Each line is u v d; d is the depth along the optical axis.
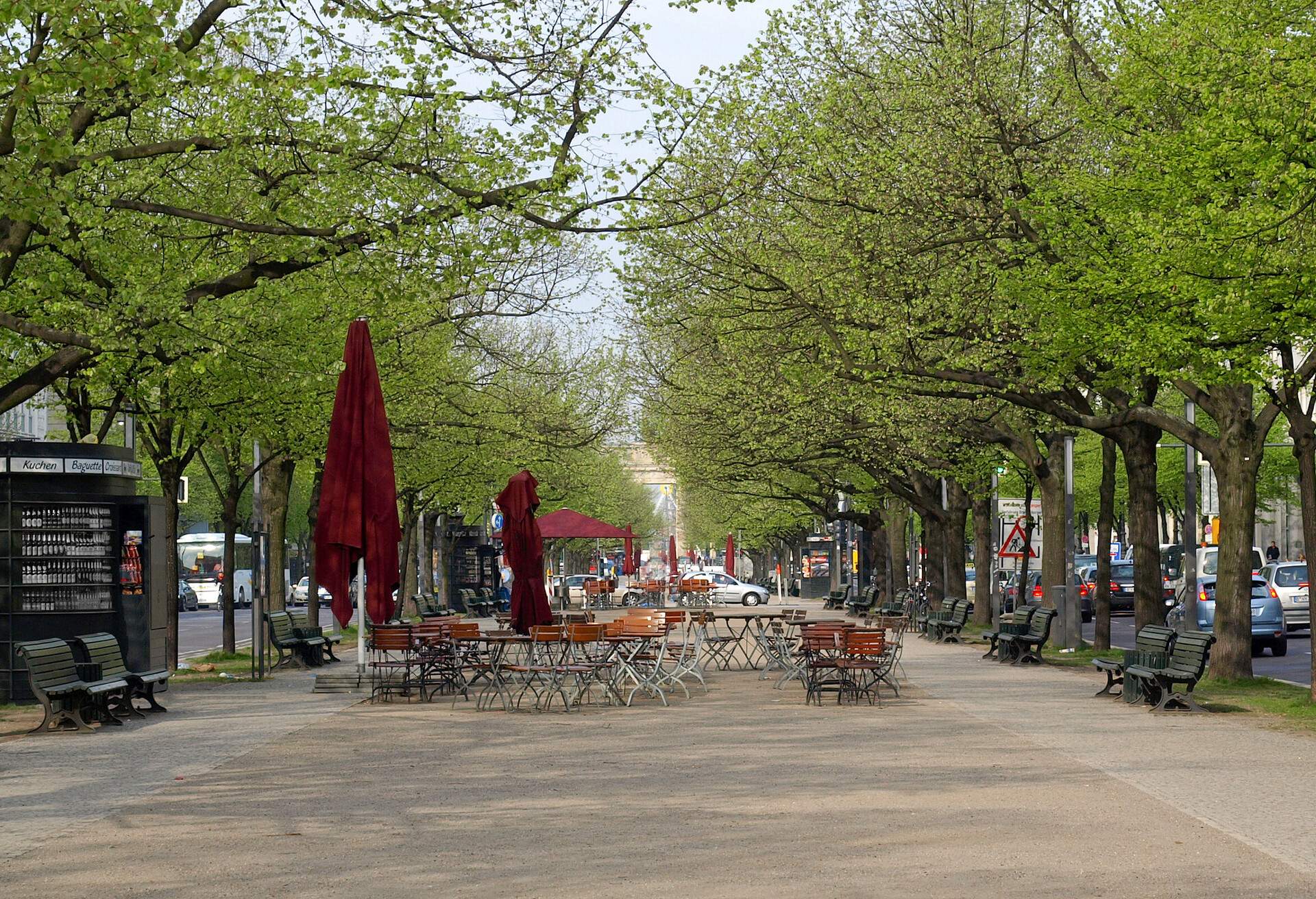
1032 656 28.77
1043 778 12.92
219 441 27.42
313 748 15.96
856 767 13.79
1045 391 24.06
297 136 18.28
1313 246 16.64
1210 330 17.95
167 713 20.30
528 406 36.72
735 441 41.22
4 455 21.94
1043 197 20.95
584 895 8.31
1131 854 9.40
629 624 24.89
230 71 14.02
